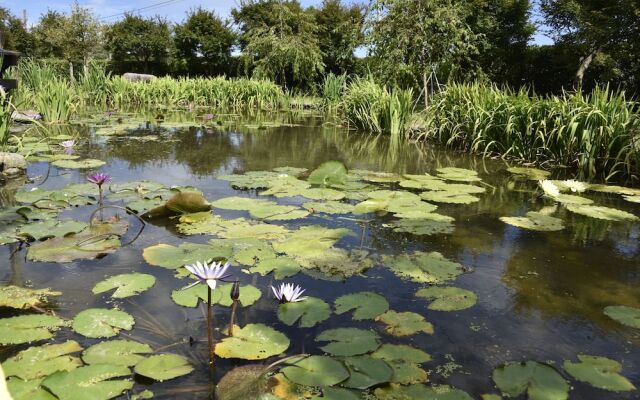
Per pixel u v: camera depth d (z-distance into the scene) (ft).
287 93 45.03
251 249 7.28
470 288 6.33
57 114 24.03
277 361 4.26
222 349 4.57
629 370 4.58
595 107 14.44
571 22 36.58
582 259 7.50
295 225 8.67
